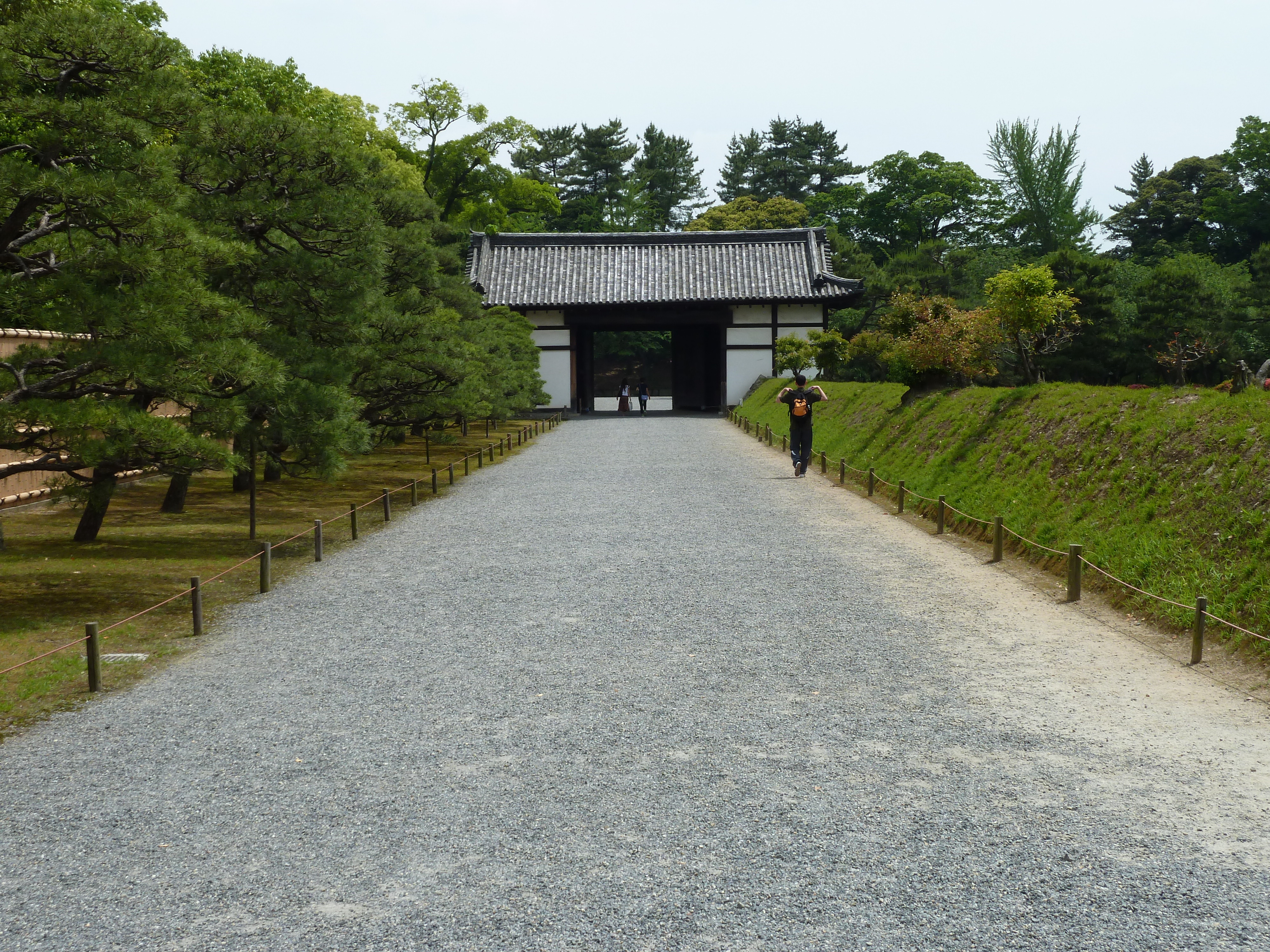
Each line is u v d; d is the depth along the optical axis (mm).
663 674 8102
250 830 5320
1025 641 9055
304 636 9602
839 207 72875
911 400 22750
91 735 6891
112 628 9570
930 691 7613
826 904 4480
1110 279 46094
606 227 77312
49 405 9766
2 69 10344
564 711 7207
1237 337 45688
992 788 5754
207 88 31406
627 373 81688
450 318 26812
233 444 16844
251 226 15305
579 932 4273
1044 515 13141
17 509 18406
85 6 12164
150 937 4301
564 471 24469
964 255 59000
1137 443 12680
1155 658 8469
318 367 14266
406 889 4664
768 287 45812
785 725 6852
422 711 7262
